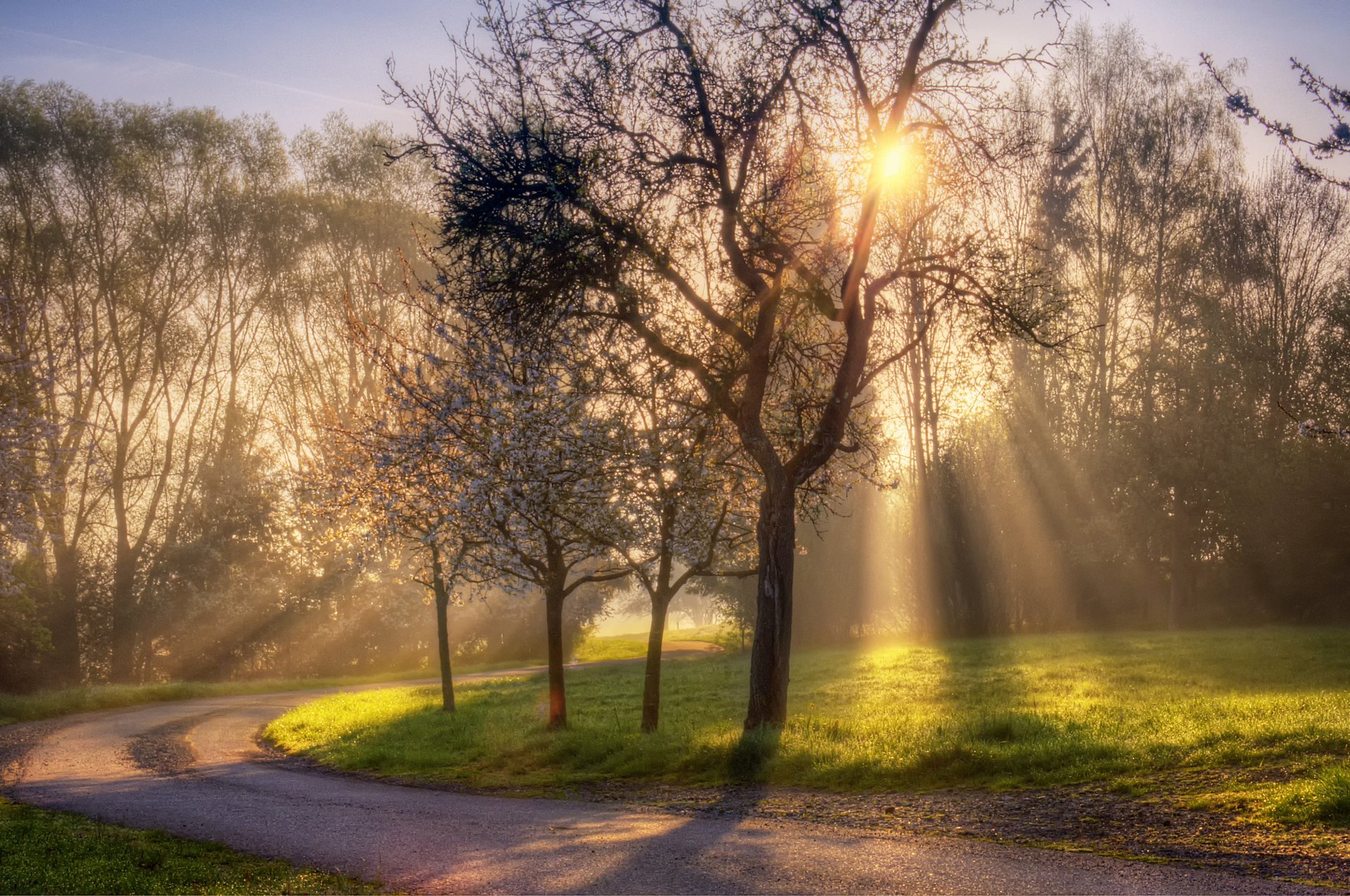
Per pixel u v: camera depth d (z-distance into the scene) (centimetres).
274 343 5159
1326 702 1367
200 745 2156
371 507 1836
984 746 1170
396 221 4709
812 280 1484
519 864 762
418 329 2203
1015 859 733
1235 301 4544
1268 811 804
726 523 1811
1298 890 614
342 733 2117
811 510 1802
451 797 1240
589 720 2028
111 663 4944
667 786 1245
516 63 1403
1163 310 4600
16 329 2439
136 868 792
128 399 4838
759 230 1491
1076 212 4525
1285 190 4478
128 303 4684
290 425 5028
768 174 1488
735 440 1692
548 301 1430
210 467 5219
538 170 1385
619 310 1445
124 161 4484
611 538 1739
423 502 1722
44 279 4347
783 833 874
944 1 1391
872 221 1434
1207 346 4356
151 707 3450
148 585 5044
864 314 1502
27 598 3934
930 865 720
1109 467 4491
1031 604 4547
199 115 4716
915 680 2514
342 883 719
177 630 5019
